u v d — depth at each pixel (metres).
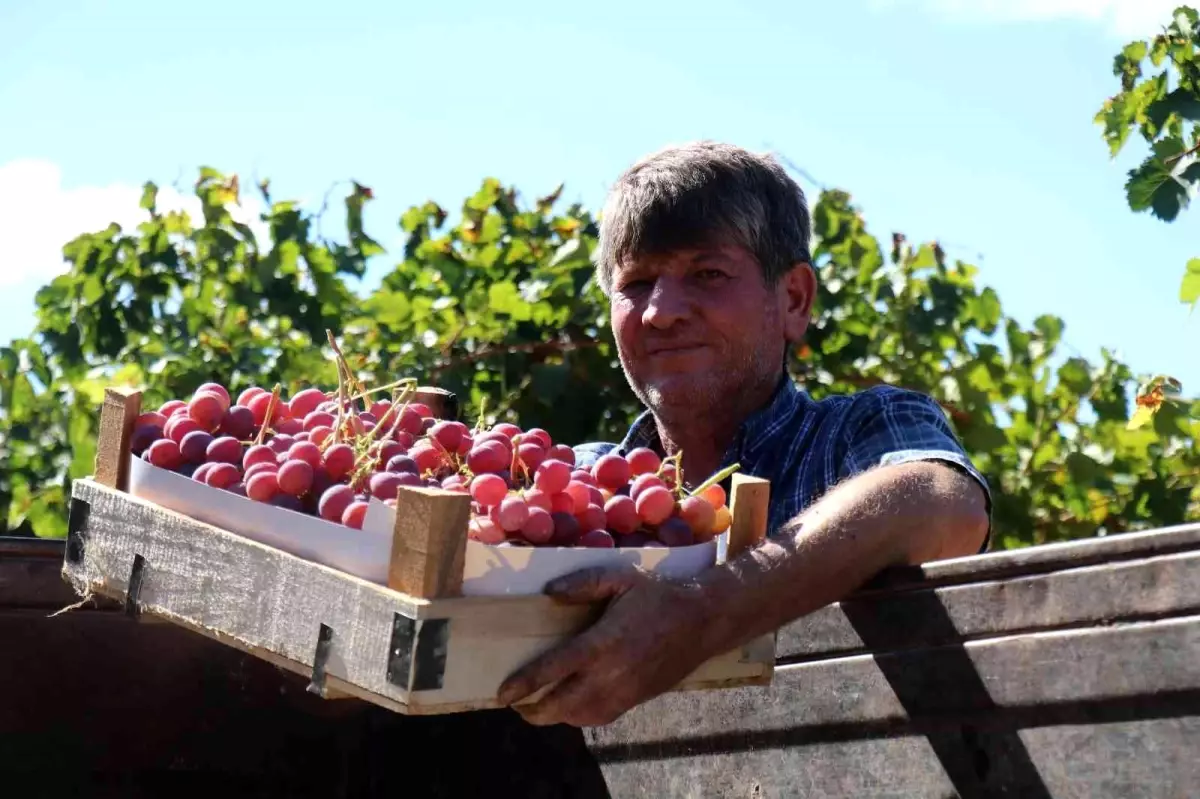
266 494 2.14
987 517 2.50
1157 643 1.82
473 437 2.46
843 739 2.24
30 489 6.27
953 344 7.10
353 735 3.40
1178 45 5.55
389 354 6.32
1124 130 5.66
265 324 6.58
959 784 2.06
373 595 1.89
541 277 6.42
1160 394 6.70
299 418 2.62
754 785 2.40
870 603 2.21
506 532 2.01
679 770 2.54
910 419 2.84
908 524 2.27
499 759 3.02
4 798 3.04
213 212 6.53
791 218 3.16
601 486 2.28
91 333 6.52
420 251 6.77
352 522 2.00
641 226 3.05
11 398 6.37
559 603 1.97
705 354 3.07
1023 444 7.00
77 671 3.13
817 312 6.83
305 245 6.52
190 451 2.37
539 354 6.32
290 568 2.03
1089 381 7.10
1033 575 1.99
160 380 6.22
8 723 3.06
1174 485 6.69
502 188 7.05
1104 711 1.88
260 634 2.07
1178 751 1.79
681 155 3.09
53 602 3.05
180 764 3.23
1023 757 1.98
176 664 3.23
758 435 3.10
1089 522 6.79
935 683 2.10
